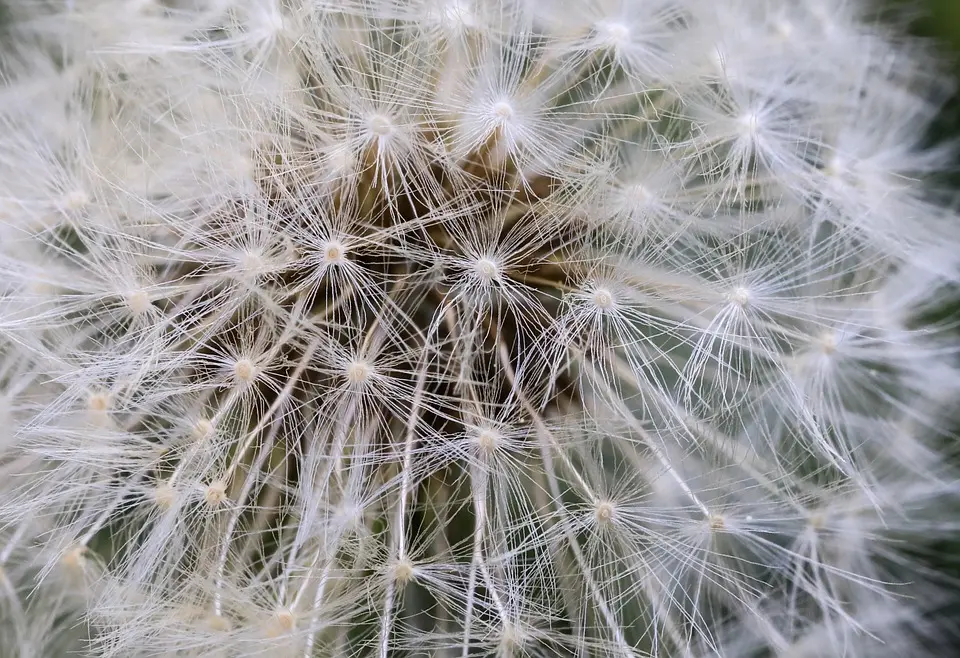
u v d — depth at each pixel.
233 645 0.06
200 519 0.06
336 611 0.06
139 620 0.06
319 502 0.06
